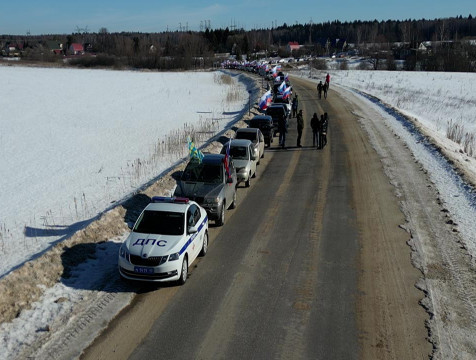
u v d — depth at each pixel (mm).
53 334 8195
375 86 65688
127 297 9602
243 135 22234
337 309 9133
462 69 101125
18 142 27484
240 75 85125
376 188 17516
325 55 164000
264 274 10688
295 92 53906
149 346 7887
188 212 11414
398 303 9359
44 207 15617
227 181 14820
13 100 49250
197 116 38312
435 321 8711
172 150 24188
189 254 10641
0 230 13453
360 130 30141
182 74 97750
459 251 11812
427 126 33406
